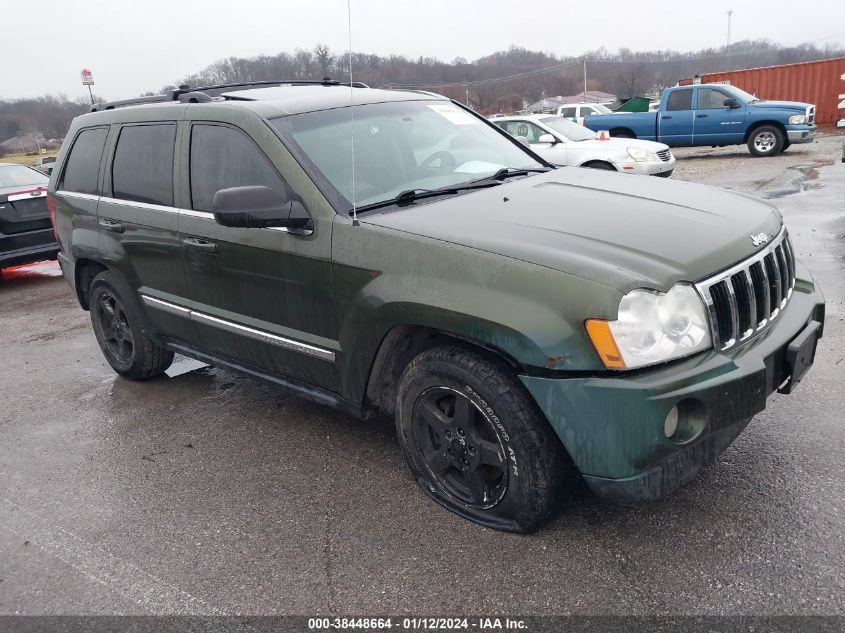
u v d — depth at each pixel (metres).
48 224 8.48
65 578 2.77
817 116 23.17
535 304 2.41
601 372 2.35
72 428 4.21
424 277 2.68
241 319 3.58
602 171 3.87
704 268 2.49
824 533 2.61
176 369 5.11
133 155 4.15
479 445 2.74
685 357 2.40
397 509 3.04
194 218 3.64
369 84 4.68
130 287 4.31
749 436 3.35
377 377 3.08
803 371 2.80
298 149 3.24
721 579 2.43
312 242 3.05
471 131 4.01
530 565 2.59
